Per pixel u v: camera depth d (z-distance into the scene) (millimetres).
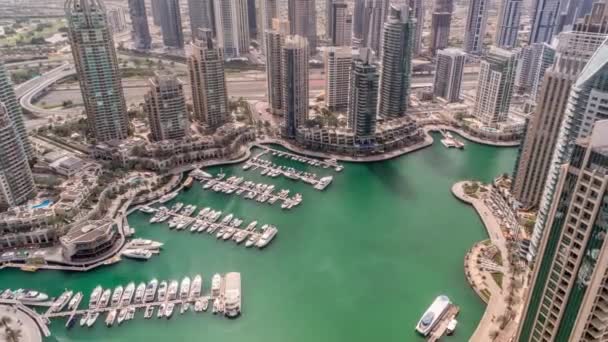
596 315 122562
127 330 196875
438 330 192875
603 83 184000
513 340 169625
